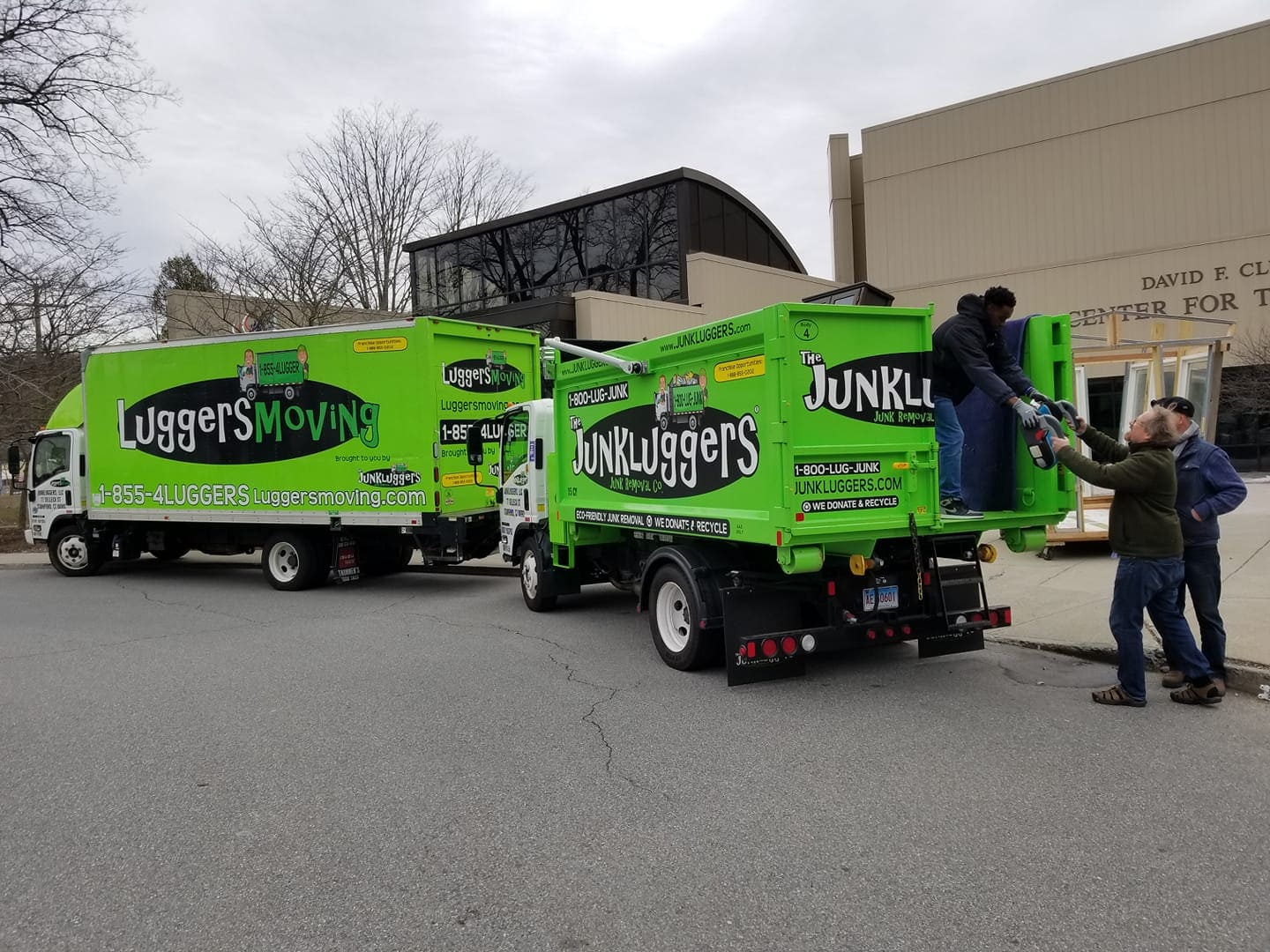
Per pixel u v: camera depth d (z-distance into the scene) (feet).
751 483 19.72
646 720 18.56
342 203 93.91
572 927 10.46
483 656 25.03
